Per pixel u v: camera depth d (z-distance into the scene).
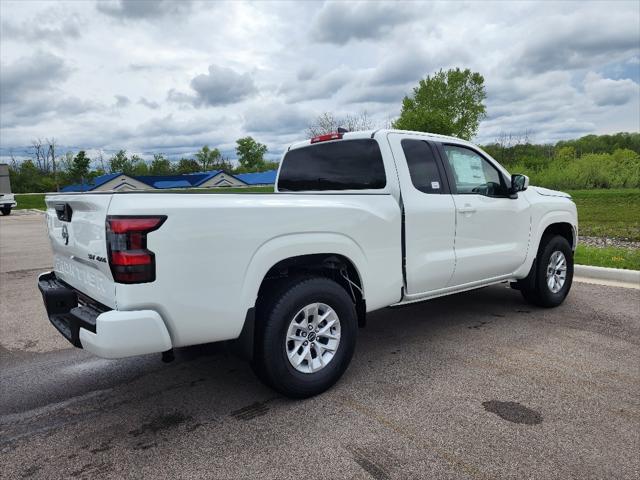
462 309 5.57
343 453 2.68
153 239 2.64
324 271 3.68
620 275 6.84
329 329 3.45
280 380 3.19
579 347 4.25
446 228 4.25
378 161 4.04
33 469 2.62
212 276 2.86
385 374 3.75
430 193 4.18
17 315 5.91
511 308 5.57
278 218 3.12
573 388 3.43
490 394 3.36
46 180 75.44
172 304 2.74
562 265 5.58
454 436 2.83
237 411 3.22
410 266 3.99
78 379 3.86
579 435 2.82
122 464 2.64
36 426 3.10
